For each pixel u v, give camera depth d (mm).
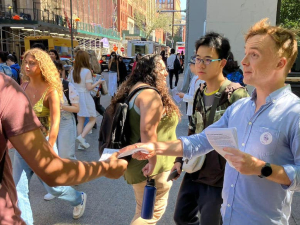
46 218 3332
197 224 2447
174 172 2277
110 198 3826
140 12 69438
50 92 2838
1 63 6273
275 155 1404
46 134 2934
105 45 39625
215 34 2203
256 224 1486
